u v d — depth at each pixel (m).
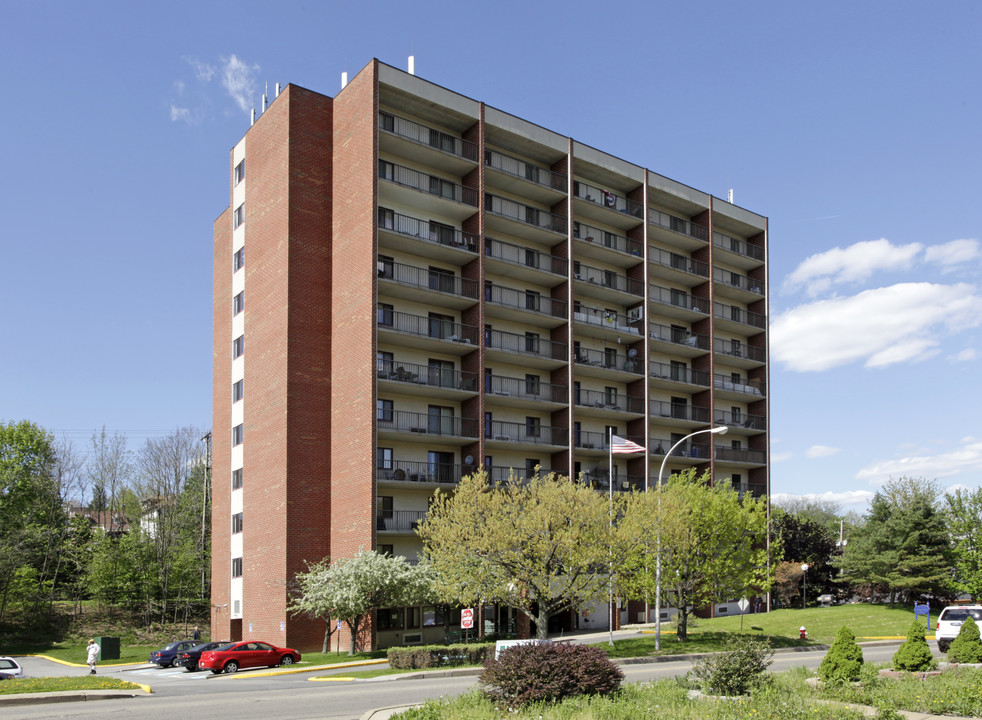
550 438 53.31
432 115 49.84
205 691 27.05
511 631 47.78
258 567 46.91
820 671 22.94
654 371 62.44
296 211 47.44
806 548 82.00
